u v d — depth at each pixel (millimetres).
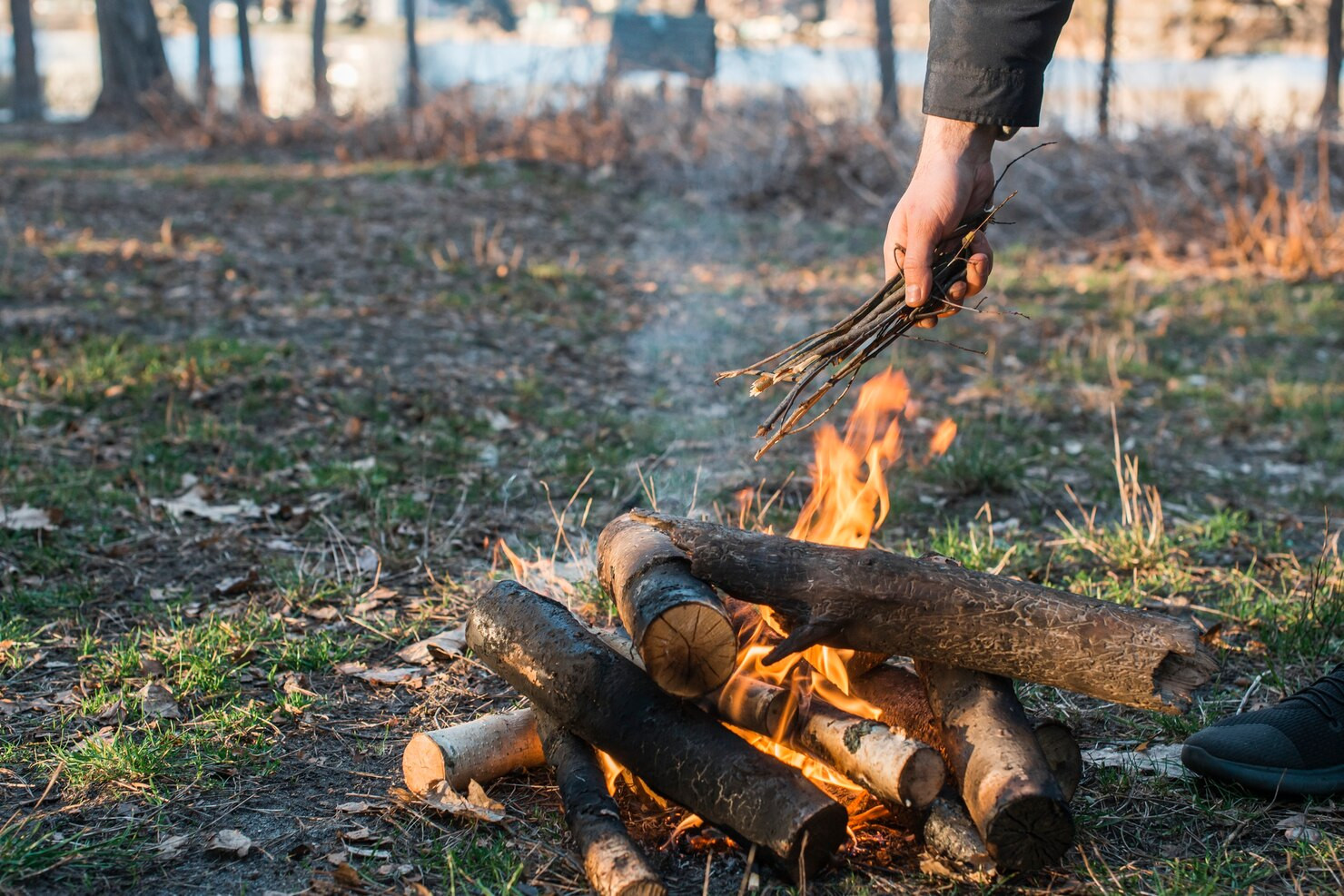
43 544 4070
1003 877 2271
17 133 19344
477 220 11852
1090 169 12336
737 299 9148
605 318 8328
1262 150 11672
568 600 3719
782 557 2369
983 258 2459
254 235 10453
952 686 2389
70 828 2502
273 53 35594
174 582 3904
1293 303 9234
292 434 5410
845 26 28969
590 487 4906
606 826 2244
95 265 8812
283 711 3025
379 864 2381
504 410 5969
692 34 15039
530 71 15844
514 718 2662
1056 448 5730
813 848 2176
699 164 13898
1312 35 18781
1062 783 2396
